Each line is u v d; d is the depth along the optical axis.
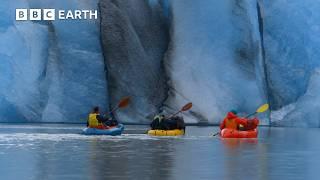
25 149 52.06
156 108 158.00
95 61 157.25
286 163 40.53
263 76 160.88
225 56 158.88
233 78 157.12
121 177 30.61
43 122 150.75
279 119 156.12
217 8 161.12
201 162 40.38
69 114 152.62
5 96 147.62
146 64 160.25
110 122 85.69
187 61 159.25
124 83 157.25
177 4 163.00
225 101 155.38
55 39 156.75
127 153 48.38
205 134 91.06
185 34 161.12
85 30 158.88
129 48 159.25
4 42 151.88
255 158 44.53
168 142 66.56
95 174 31.97
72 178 30.00
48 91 152.88
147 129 108.69
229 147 58.25
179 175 32.03
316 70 158.00
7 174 31.77
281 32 164.25
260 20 166.62
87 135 81.88
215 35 160.12
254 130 83.00
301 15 163.75
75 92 154.12
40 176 30.84
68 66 155.50
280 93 160.88
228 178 30.98
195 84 157.25
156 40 164.38
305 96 155.88
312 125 152.00
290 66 161.88
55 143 61.56
